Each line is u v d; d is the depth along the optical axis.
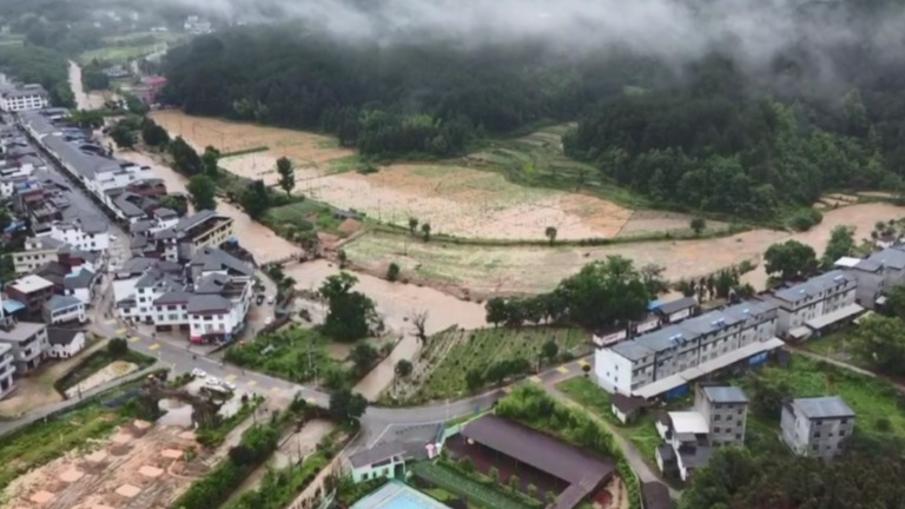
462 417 152.75
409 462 138.50
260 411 153.62
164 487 131.50
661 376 159.62
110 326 189.88
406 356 178.12
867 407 154.12
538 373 168.88
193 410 153.25
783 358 169.88
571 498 126.88
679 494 129.25
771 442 136.75
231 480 133.25
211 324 179.88
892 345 161.12
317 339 183.75
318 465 137.12
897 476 115.94
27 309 188.88
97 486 131.75
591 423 142.25
